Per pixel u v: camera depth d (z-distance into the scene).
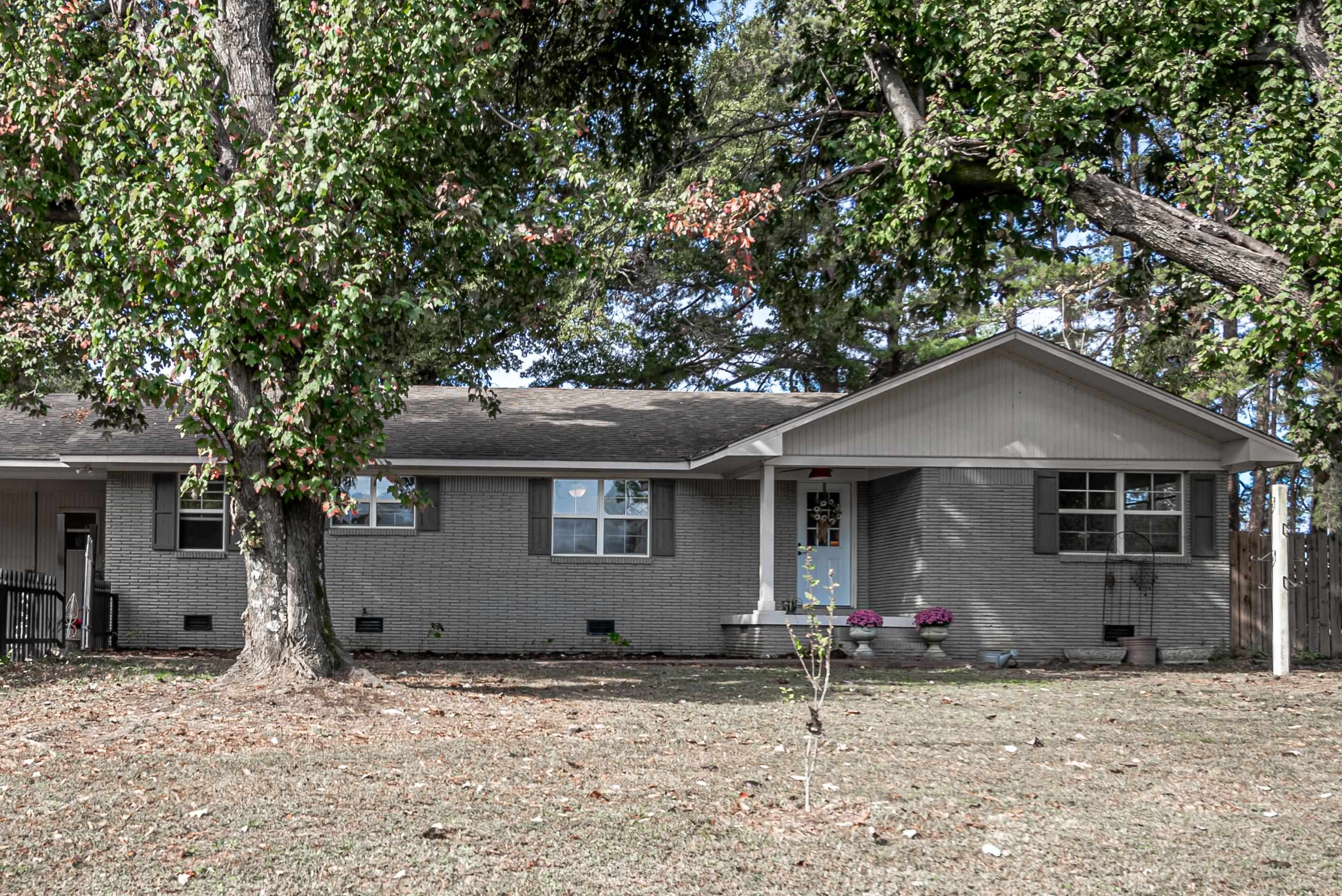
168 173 12.16
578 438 22.91
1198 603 21.72
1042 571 21.48
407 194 13.41
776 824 7.80
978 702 13.96
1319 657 22.30
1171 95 16.20
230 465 13.05
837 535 23.59
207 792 8.39
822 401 26.11
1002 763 9.96
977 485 21.50
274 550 13.36
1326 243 13.55
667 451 22.39
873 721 12.27
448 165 13.91
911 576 21.70
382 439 12.71
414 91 12.61
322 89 12.48
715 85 33.78
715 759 9.94
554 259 14.01
